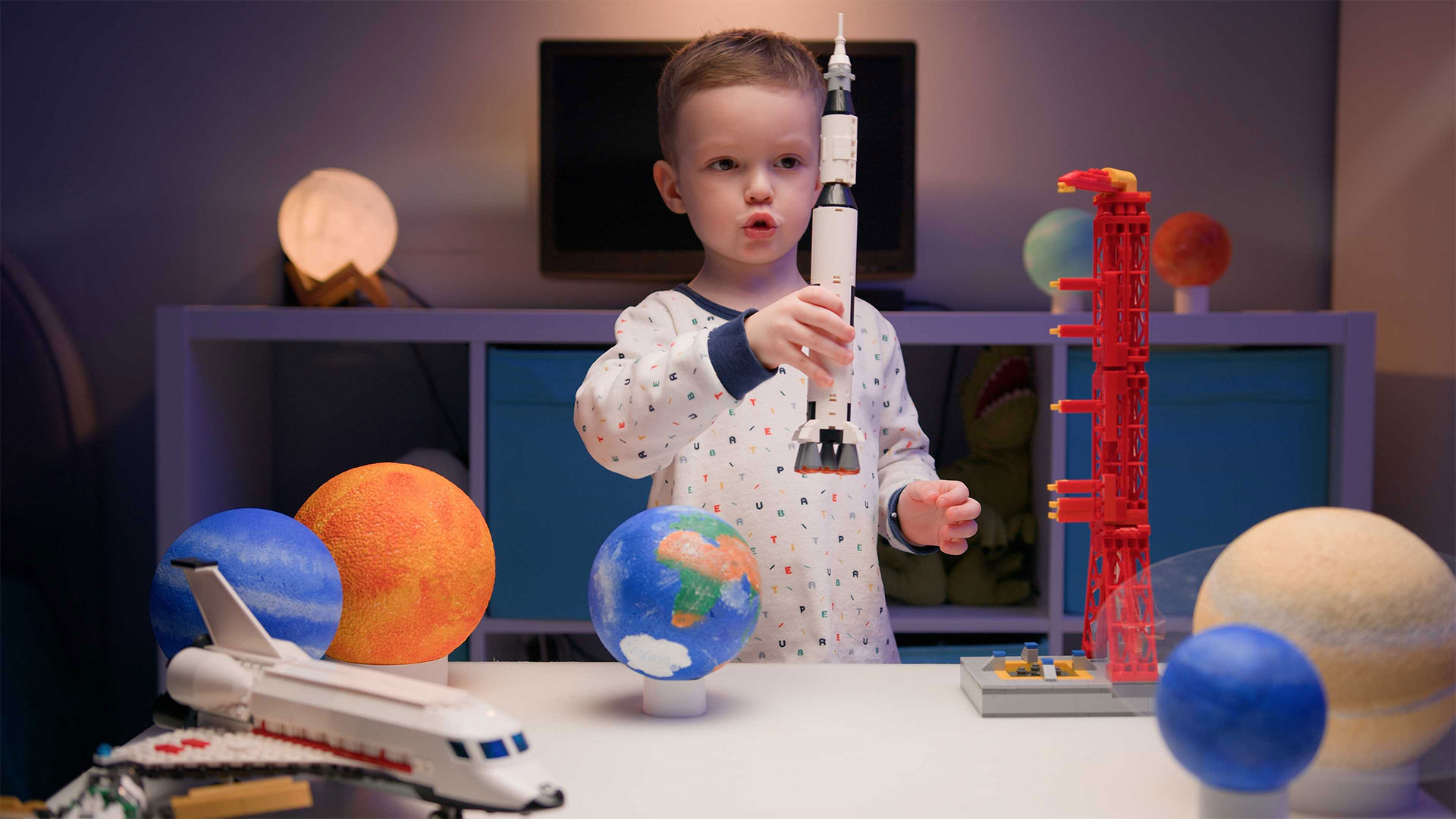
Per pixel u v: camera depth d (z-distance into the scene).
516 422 1.59
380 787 0.43
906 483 0.96
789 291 1.07
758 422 1.01
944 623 1.58
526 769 0.42
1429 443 1.64
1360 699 0.45
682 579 0.58
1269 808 0.44
